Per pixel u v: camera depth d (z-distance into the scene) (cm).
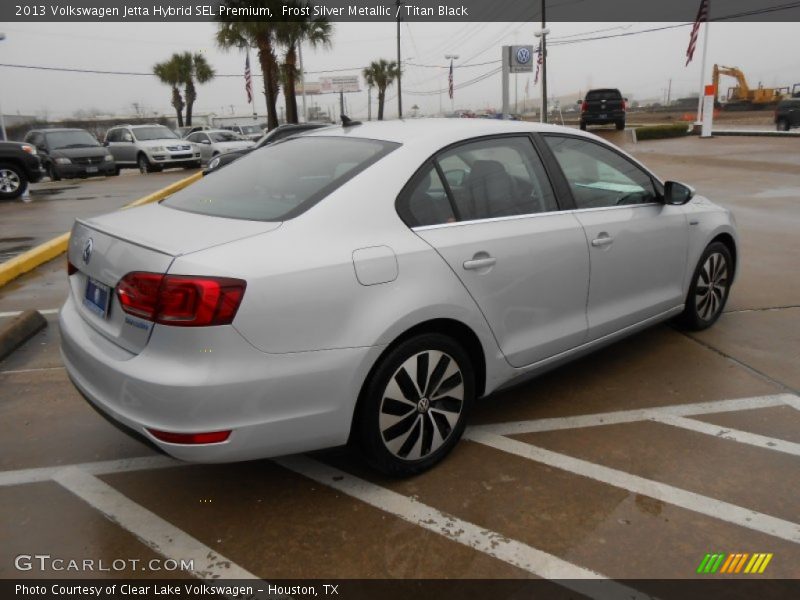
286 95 2523
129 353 249
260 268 237
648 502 277
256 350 235
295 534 261
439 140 307
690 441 326
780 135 2355
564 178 354
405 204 283
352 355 254
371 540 256
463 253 291
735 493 283
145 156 2020
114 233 267
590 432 337
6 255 768
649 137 2558
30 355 451
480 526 263
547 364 345
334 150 313
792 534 256
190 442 234
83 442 335
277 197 282
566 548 250
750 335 467
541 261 325
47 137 1819
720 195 1112
